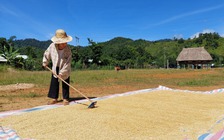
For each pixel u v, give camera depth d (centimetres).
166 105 532
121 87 1020
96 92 846
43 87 1019
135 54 5494
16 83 1166
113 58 5212
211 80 1343
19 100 686
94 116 434
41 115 453
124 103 546
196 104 554
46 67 607
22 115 458
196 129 361
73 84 1130
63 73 579
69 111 476
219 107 525
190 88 983
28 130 372
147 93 691
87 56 4212
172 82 1281
